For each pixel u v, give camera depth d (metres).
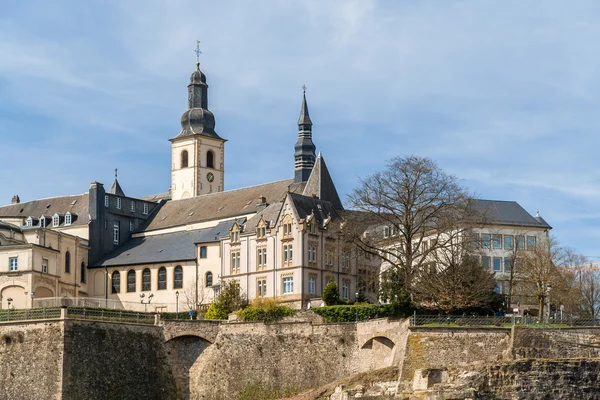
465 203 166.12
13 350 151.25
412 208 163.38
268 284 184.00
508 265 193.00
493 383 137.62
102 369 150.25
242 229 192.00
